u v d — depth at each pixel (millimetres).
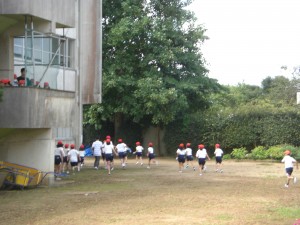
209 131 41000
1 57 19906
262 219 12305
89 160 37406
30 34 18891
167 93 37000
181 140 42250
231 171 27422
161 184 20484
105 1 38625
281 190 18516
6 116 17547
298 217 12625
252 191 18141
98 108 39000
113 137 44969
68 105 20297
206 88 42094
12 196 16656
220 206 14445
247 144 39844
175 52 39125
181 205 14586
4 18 18188
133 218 12336
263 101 52906
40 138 19578
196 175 24812
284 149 36031
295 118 38625
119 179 22547
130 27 37375
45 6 18375
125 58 38656
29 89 17562
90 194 17141
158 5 39625
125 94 38906
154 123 41219
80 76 28094
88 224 11531
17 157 19625
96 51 28312
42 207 14180
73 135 28438
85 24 28250
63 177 23203
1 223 11664
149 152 30000
